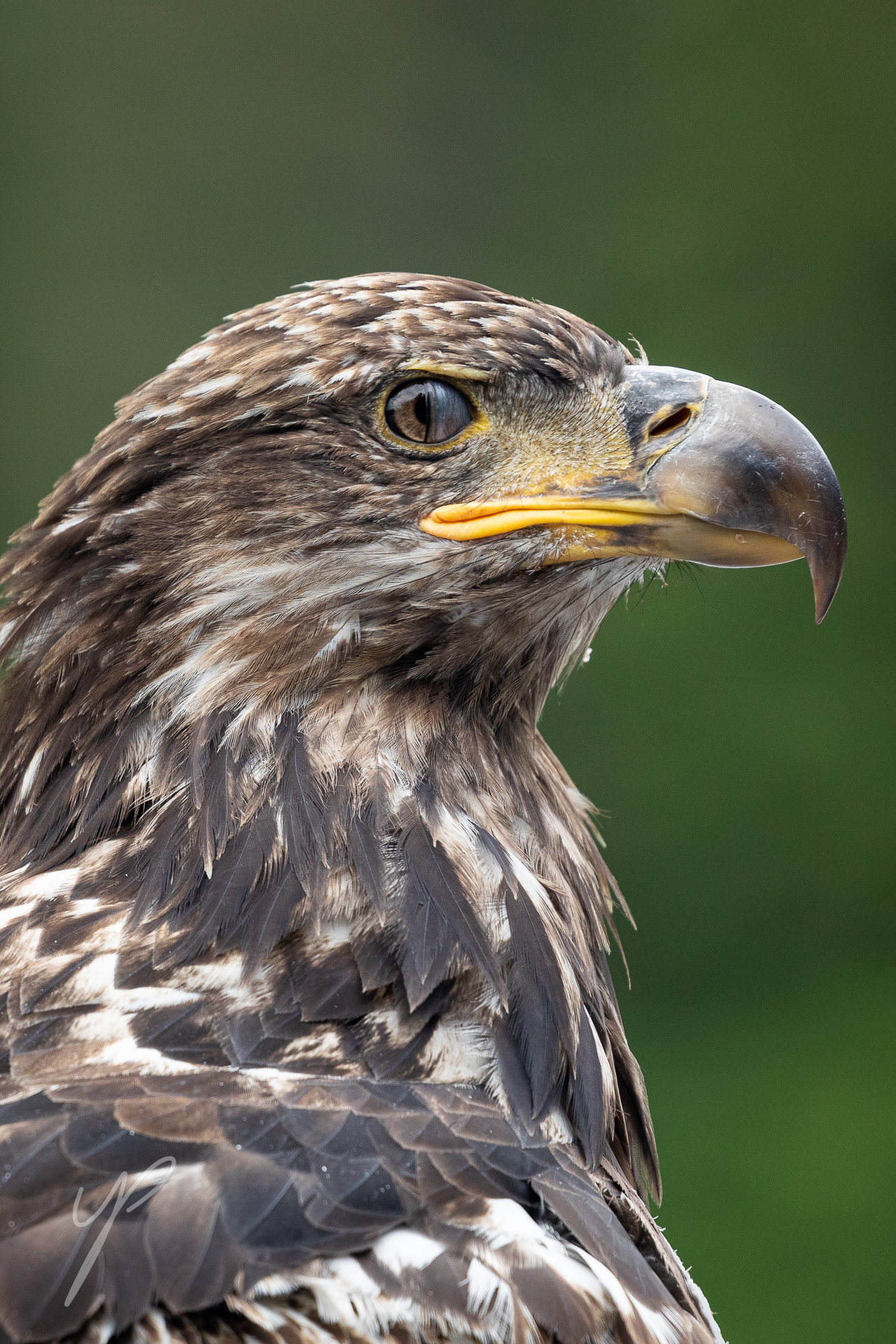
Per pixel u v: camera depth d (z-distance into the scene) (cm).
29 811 292
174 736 291
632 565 296
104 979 288
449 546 293
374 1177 285
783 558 294
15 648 293
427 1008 288
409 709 293
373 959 288
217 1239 283
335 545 292
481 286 295
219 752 291
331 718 292
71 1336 282
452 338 293
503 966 289
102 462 293
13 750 293
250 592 292
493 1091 288
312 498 292
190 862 289
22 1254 282
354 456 292
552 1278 284
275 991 288
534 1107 288
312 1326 282
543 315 294
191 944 288
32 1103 285
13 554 294
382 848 290
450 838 290
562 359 294
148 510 292
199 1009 287
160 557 292
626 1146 292
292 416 292
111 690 292
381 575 292
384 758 291
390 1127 286
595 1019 292
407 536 293
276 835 289
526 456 294
